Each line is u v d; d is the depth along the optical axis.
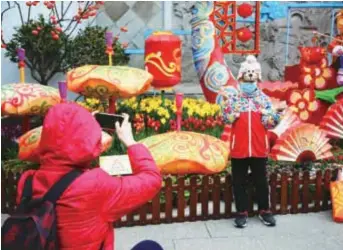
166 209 4.32
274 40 8.89
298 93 6.18
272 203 4.55
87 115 1.97
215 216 4.43
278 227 4.28
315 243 3.96
